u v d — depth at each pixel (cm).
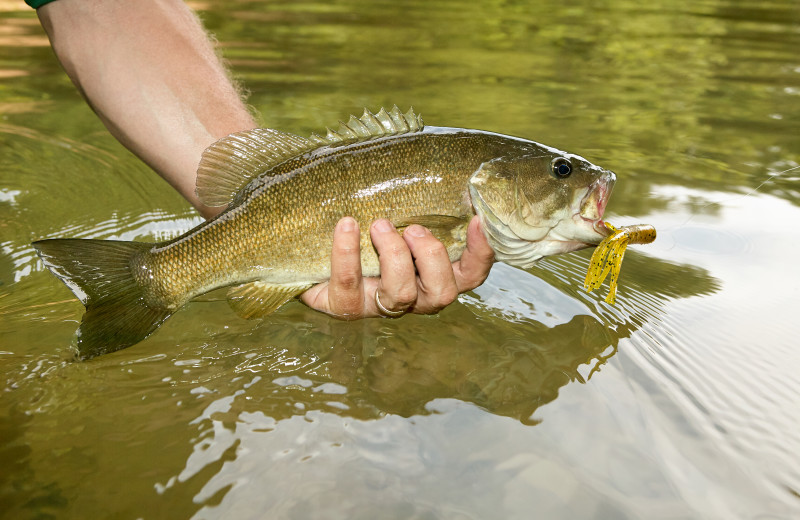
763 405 49
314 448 46
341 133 55
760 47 139
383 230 53
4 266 63
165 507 42
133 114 58
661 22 165
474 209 54
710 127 93
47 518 42
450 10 170
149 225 70
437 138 55
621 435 47
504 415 48
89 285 53
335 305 55
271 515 42
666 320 57
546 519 42
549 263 65
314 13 159
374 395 50
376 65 117
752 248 66
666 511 43
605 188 55
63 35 58
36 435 46
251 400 49
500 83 110
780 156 84
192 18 65
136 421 47
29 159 81
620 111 98
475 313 58
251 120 61
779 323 56
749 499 43
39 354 53
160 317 54
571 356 53
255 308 55
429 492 43
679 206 73
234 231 54
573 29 155
